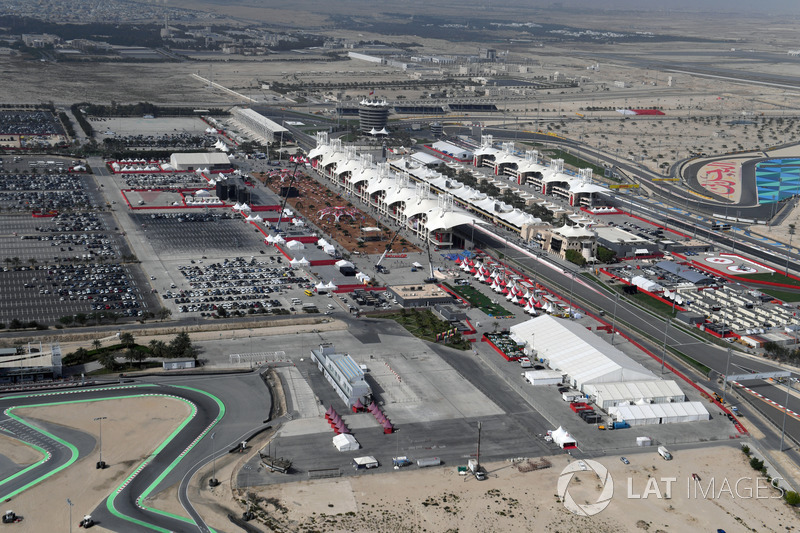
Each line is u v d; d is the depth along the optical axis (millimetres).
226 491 196625
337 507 191250
